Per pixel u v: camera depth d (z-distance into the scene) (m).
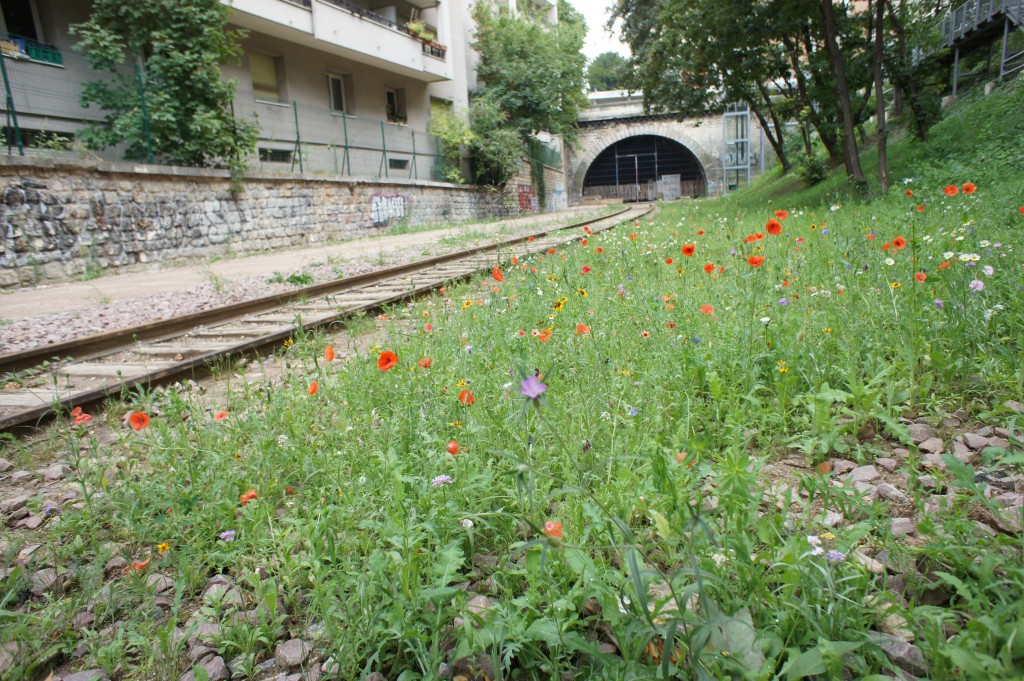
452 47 31.56
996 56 22.23
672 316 4.18
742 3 17.86
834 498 2.01
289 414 3.27
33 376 5.09
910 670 1.45
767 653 1.46
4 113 12.01
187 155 14.94
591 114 55.69
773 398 3.07
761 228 9.84
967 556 1.71
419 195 25.89
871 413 2.72
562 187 50.12
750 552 1.71
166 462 2.88
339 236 20.59
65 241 11.99
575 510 1.98
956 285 3.63
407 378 3.47
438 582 1.73
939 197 9.71
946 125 18.45
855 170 14.55
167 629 1.82
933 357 3.00
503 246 12.66
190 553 2.28
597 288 5.63
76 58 13.66
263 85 20.80
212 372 4.99
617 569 1.88
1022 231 5.67
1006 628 1.26
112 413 4.14
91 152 13.07
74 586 2.25
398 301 7.62
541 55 35.06
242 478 2.67
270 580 2.00
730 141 53.56
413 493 2.21
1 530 2.66
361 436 2.97
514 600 1.66
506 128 33.34
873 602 1.60
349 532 2.21
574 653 1.65
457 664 1.66
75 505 2.79
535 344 3.95
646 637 1.41
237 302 7.62
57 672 1.86
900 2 18.89
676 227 12.64
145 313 7.80
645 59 29.47
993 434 2.57
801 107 22.48
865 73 19.02
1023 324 3.35
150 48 15.13
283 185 18.02
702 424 2.87
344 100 24.66
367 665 1.61
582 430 2.63
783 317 3.79
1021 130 14.09
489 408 2.87
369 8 26.77
